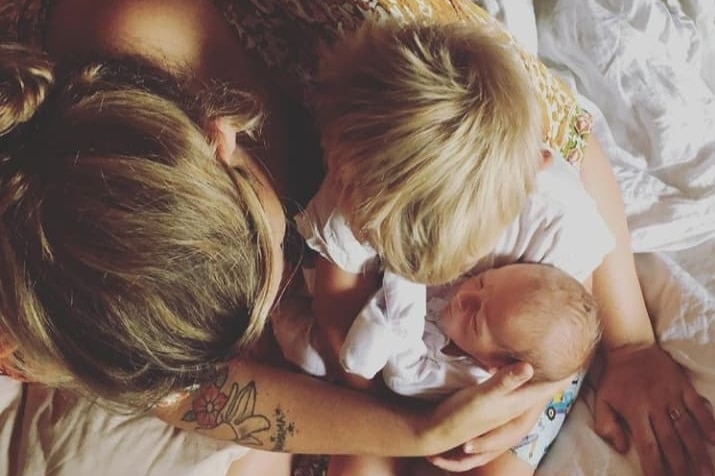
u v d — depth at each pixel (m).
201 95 0.73
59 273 0.62
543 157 0.91
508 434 0.95
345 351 0.92
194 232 0.63
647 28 1.23
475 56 0.83
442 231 0.82
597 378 1.07
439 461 0.98
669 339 1.05
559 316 0.92
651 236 1.11
